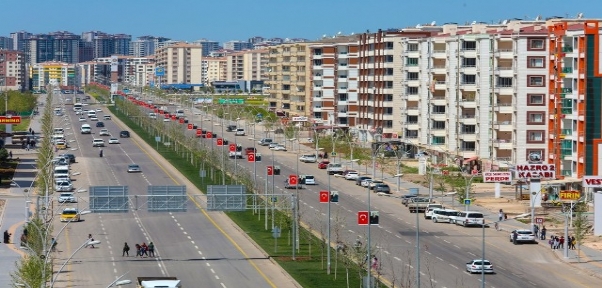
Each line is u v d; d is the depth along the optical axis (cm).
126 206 19538
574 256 19775
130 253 19925
